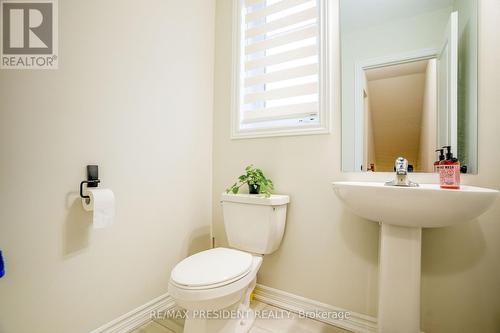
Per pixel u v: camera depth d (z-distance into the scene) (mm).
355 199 1006
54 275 1023
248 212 1436
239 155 1753
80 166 1109
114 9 1250
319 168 1440
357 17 1377
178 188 1607
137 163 1355
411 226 960
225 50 1854
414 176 1215
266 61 1683
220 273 1013
